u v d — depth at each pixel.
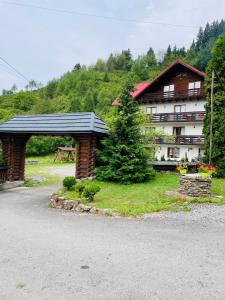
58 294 4.31
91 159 15.72
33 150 44.47
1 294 4.32
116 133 15.20
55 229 7.91
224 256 5.76
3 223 8.75
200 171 12.59
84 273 5.03
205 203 10.31
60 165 34.16
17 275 4.96
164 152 32.59
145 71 79.88
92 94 78.75
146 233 7.34
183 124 31.89
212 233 7.26
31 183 19.69
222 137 16.77
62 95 93.62
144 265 5.34
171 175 16.61
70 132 15.69
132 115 15.20
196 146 30.56
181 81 32.12
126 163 14.38
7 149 18.66
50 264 5.43
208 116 17.67
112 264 5.41
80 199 11.16
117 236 7.13
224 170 16.48
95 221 8.77
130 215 9.29
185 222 8.30
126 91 15.65
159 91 33.88
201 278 4.81
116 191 12.62
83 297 4.22
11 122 18.61
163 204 10.17
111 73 117.00
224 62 17.33
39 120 17.92
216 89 17.50
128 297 4.21
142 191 12.32
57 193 12.54
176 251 6.04
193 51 85.00
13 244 6.62
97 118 16.89
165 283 4.64
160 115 32.69
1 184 17.80
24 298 4.20
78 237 7.10
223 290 4.42
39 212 10.57
